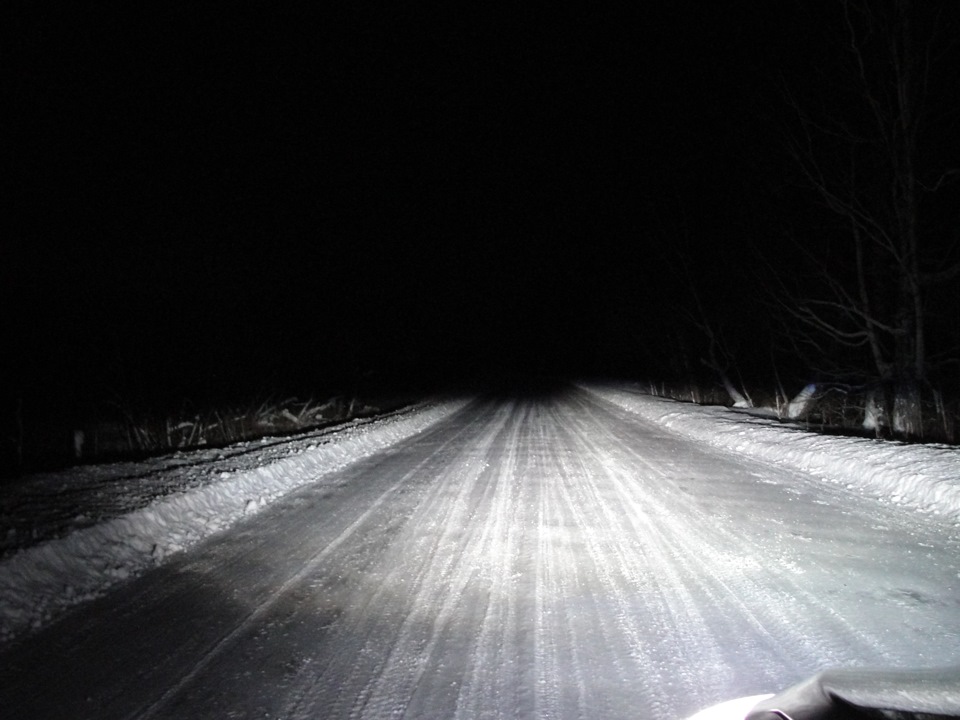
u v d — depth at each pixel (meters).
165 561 7.36
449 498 10.70
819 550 7.78
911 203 17.14
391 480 12.34
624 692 4.43
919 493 10.38
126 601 6.11
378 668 4.79
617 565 7.21
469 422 24.06
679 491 11.31
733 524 9.02
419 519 9.29
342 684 4.55
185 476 10.65
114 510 8.26
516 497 10.78
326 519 9.30
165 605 6.00
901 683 2.66
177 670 4.73
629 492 11.22
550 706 4.26
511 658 4.95
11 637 5.29
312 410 25.12
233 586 6.52
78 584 6.40
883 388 20.22
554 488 11.57
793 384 31.06
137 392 18.19
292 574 6.88
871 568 7.09
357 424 21.06
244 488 10.75
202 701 4.30
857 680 2.74
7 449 14.82
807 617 5.73
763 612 5.86
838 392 24.44
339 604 6.04
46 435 16.89
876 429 19.38
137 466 11.30
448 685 4.54
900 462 11.77
